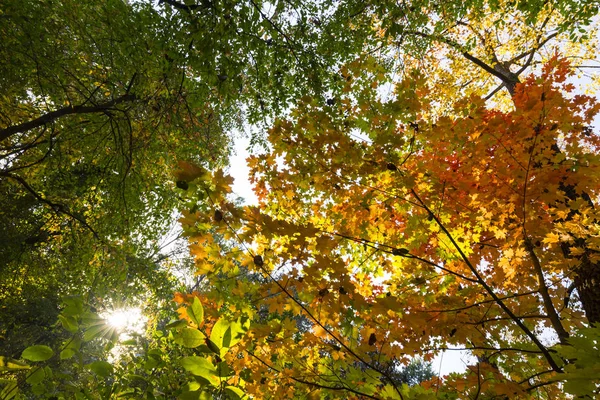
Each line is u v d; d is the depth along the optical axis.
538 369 2.70
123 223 6.95
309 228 1.84
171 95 5.76
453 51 6.46
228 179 1.62
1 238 6.82
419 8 4.97
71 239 7.29
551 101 2.17
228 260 1.88
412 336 2.50
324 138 2.45
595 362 1.30
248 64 5.32
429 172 2.56
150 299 7.70
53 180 6.89
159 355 1.88
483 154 2.45
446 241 2.75
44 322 10.81
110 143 6.95
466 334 2.58
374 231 2.93
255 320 2.19
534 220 2.43
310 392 2.09
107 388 1.58
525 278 2.85
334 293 1.95
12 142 6.39
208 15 4.04
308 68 5.02
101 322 1.48
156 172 7.62
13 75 4.72
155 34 4.50
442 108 6.11
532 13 4.36
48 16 4.48
